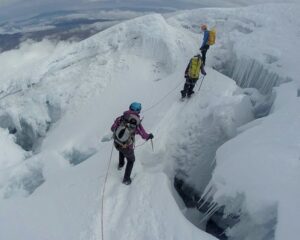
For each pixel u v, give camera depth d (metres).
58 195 5.71
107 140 9.21
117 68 11.95
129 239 4.52
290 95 7.09
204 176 6.72
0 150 10.09
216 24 13.97
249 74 10.20
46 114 11.55
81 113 10.93
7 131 11.16
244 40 11.52
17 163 9.71
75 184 5.95
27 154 10.39
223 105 7.46
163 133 7.62
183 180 6.98
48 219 5.08
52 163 8.22
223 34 13.09
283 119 5.86
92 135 9.70
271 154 4.71
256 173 4.50
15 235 4.70
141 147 7.04
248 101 8.16
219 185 4.95
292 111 6.11
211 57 11.68
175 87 9.98
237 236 4.46
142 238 4.50
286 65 9.21
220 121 7.12
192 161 7.02
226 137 7.01
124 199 5.36
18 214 5.23
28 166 8.41
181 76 10.57
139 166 6.39
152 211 4.92
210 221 5.55
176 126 7.83
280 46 10.67
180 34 13.12
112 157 6.62
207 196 5.39
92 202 5.32
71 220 4.99
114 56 12.54
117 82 11.46
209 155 6.95
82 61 12.89
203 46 10.49
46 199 5.66
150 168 6.59
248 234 4.25
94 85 11.61
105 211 5.10
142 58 12.19
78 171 6.46
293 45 10.75
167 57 11.74
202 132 7.32
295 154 4.65
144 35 12.51
